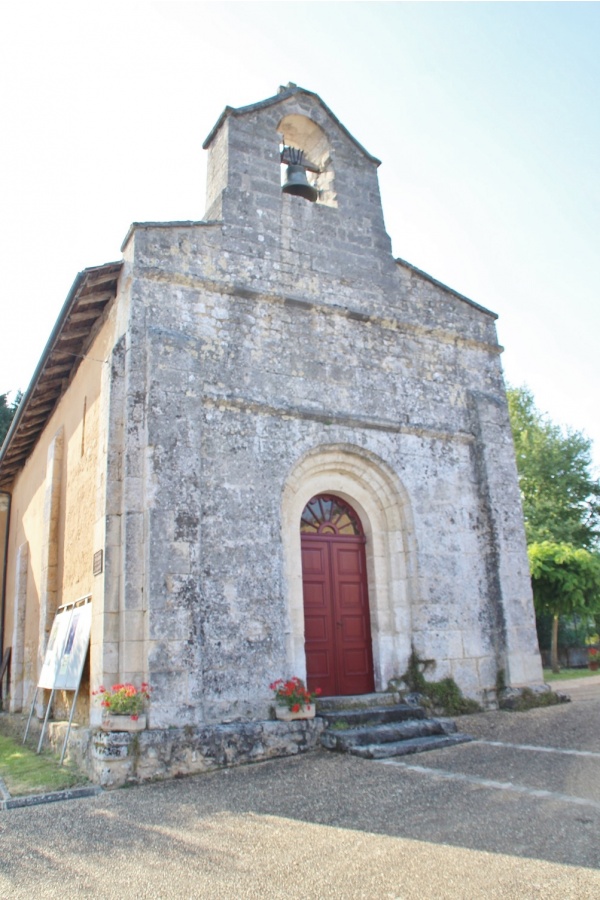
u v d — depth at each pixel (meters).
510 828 5.31
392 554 11.15
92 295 10.66
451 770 7.32
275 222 11.34
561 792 6.19
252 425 10.09
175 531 8.84
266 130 11.86
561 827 5.25
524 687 11.19
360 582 11.16
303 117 12.47
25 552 16.91
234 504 9.59
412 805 6.09
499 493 12.07
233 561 9.35
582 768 6.99
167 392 9.37
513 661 11.24
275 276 11.02
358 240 12.14
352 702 9.90
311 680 10.24
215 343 10.13
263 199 11.36
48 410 14.95
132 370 9.41
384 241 12.44
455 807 5.95
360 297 11.78
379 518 11.35
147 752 7.73
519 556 11.91
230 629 9.05
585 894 4.07
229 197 11.02
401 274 12.44
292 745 8.60
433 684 10.55
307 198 12.44
